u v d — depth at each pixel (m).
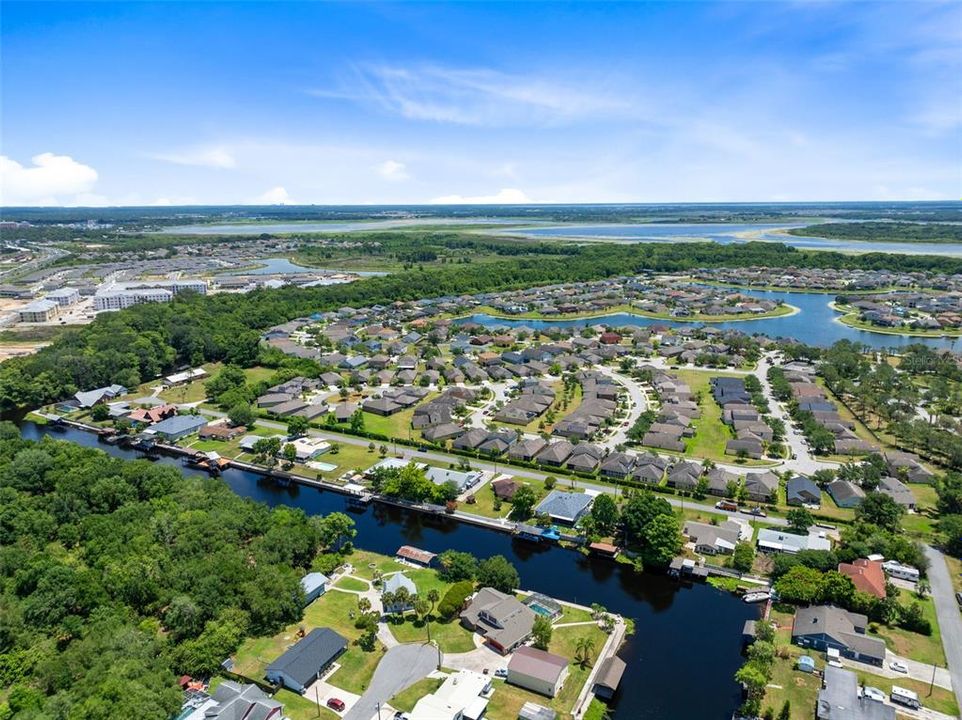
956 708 96.12
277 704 94.50
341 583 131.38
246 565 125.88
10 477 157.88
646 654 111.69
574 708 98.00
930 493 168.00
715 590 130.38
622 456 182.62
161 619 114.94
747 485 165.62
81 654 99.06
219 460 194.75
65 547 136.38
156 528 132.75
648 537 136.88
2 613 105.62
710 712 98.81
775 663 106.25
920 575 129.88
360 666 106.69
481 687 99.44
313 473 185.88
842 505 158.75
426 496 163.25
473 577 129.50
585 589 132.00
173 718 93.00
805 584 121.44
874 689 98.94
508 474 182.00
